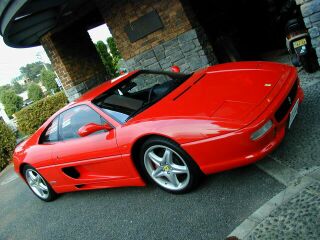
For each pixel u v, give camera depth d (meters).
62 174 4.88
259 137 3.02
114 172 4.18
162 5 7.58
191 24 7.43
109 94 4.41
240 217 3.01
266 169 3.52
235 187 3.46
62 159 4.67
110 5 8.45
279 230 2.64
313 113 4.26
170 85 4.39
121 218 3.98
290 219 2.69
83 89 10.87
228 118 3.10
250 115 3.05
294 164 3.40
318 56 5.25
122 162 3.93
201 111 3.33
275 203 2.95
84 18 10.02
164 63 8.22
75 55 10.86
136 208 4.02
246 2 8.37
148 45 8.26
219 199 3.39
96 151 4.11
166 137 3.39
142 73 4.86
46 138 5.11
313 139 3.69
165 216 3.58
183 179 3.80
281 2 7.54
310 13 5.02
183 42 7.66
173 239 3.16
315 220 2.57
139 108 4.02
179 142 3.28
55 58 10.56
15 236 4.94
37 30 9.31
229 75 4.01
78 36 11.10
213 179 3.77
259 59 8.19
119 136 3.81
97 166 4.31
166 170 3.69
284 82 3.53
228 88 3.62
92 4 8.88
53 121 5.02
